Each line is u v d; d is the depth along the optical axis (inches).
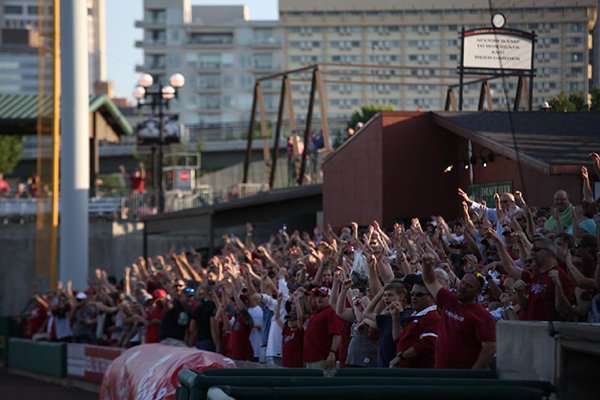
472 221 1269.7
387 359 1035.9
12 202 3794.3
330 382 729.6
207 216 2719.0
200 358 1104.2
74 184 2913.4
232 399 651.5
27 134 4407.0
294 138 3575.3
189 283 1797.5
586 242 904.3
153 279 2114.9
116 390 1262.3
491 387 686.5
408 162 1936.5
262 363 1460.4
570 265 848.3
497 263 1080.8
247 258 1696.6
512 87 2006.6
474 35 2086.6
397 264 1180.5
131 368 1226.6
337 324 1233.4
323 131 3088.1
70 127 2918.3
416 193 1936.5
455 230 1353.3
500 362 760.3
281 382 741.3
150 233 3041.3
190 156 4665.4
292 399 693.9
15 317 2965.1
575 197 1470.2
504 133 1670.8
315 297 1251.2
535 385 697.0
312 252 1478.8
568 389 682.2
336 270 1269.7
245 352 1536.7
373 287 1123.3
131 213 3796.8
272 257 1729.8
